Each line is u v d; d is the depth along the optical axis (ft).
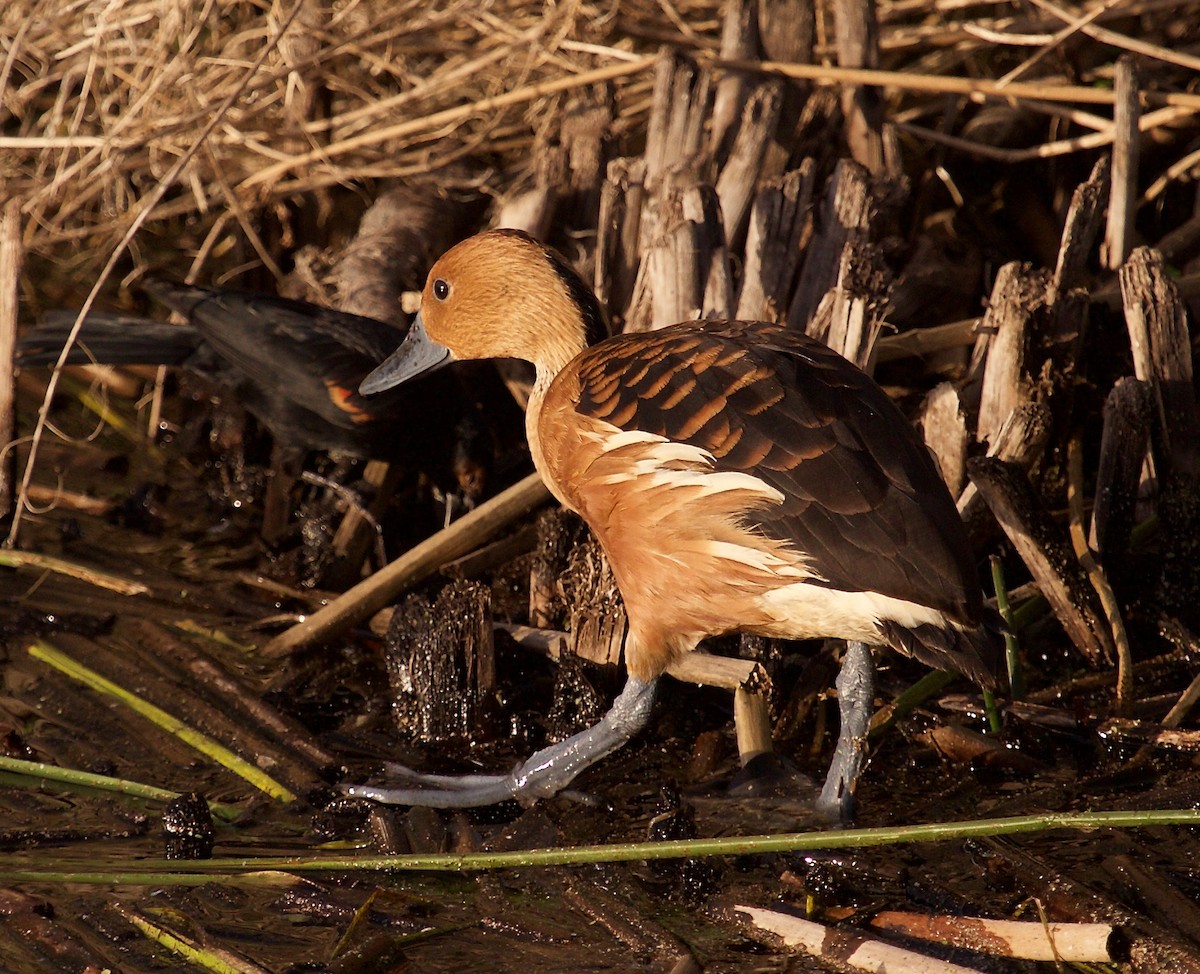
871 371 29.60
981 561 30.17
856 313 29.07
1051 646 29.07
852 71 35.76
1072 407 31.96
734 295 33.47
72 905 21.90
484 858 21.68
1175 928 20.75
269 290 40.47
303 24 38.27
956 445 29.09
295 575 33.04
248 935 21.21
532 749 27.22
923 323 35.94
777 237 32.68
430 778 25.85
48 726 27.30
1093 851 22.97
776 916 21.13
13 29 37.22
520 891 22.49
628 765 26.37
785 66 36.24
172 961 20.61
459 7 38.17
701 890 22.33
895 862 22.98
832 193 33.09
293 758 26.30
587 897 22.15
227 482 36.60
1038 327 30.48
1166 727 25.61
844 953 20.29
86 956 20.53
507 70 40.34
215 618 31.27
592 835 24.06
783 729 27.02
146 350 34.22
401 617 28.12
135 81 36.91
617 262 35.04
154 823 24.35
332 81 39.50
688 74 35.19
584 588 27.73
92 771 25.90
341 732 27.55
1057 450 31.60
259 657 29.86
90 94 41.16
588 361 25.11
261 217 40.19
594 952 20.85
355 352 32.12
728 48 36.91
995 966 20.13
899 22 43.80
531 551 31.86
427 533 34.73
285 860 22.50
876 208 34.30
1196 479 29.66
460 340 28.25
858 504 21.15
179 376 38.73
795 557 21.49
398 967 20.53
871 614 21.49
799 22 37.17
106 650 29.68
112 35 39.93
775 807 24.64
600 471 23.70
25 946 20.83
